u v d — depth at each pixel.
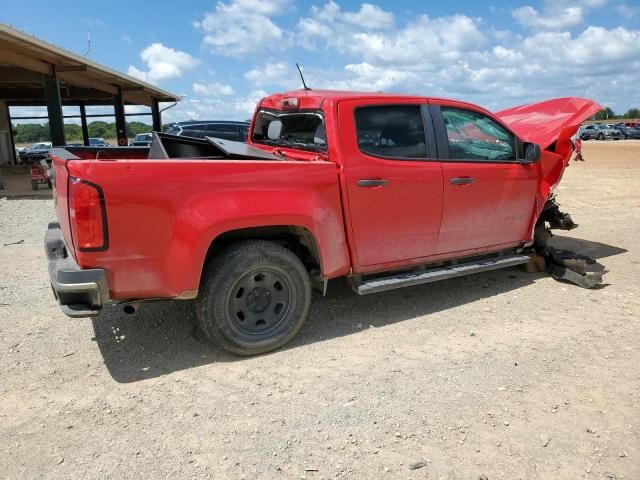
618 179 16.12
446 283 5.55
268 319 3.90
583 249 6.99
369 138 4.21
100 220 3.19
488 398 3.27
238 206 3.55
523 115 6.54
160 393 3.34
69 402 3.23
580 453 2.76
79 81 17.84
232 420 3.05
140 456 2.73
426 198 4.47
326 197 3.95
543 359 3.80
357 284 4.31
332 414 3.11
